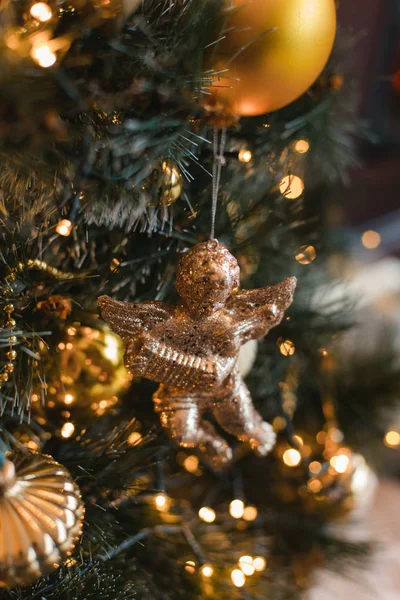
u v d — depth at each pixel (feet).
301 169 1.83
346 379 2.07
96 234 1.46
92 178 1.31
